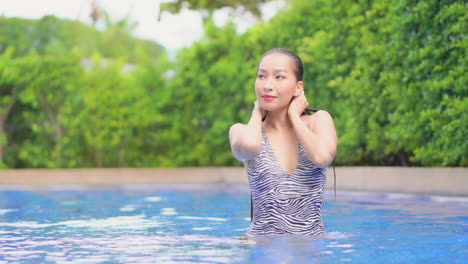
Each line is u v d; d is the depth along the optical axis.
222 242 3.60
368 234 4.03
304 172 3.53
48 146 17.36
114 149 17.17
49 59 16.98
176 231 4.47
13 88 16.94
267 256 3.01
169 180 13.53
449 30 8.73
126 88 16.95
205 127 16.47
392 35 9.83
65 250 3.43
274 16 14.44
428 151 8.98
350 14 11.19
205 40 16.22
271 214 3.55
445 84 8.61
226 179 13.20
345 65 11.43
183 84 16.28
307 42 12.50
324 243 3.38
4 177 13.75
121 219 5.78
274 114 3.59
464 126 8.23
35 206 8.01
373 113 10.62
